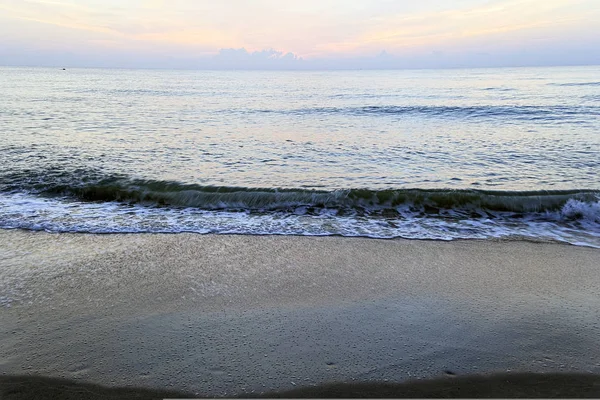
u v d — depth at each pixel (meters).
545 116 18.59
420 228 5.58
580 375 2.46
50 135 12.96
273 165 9.35
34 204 6.54
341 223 5.79
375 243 4.98
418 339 2.88
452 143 12.17
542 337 2.90
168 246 4.84
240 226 5.63
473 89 40.12
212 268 4.22
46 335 2.94
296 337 2.90
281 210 6.48
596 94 31.20
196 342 2.84
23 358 2.65
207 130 14.90
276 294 3.63
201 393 2.30
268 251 4.71
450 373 2.48
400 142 12.46
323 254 4.62
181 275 4.04
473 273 4.09
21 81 58.19
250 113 21.36
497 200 6.45
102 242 4.95
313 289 3.73
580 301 3.48
